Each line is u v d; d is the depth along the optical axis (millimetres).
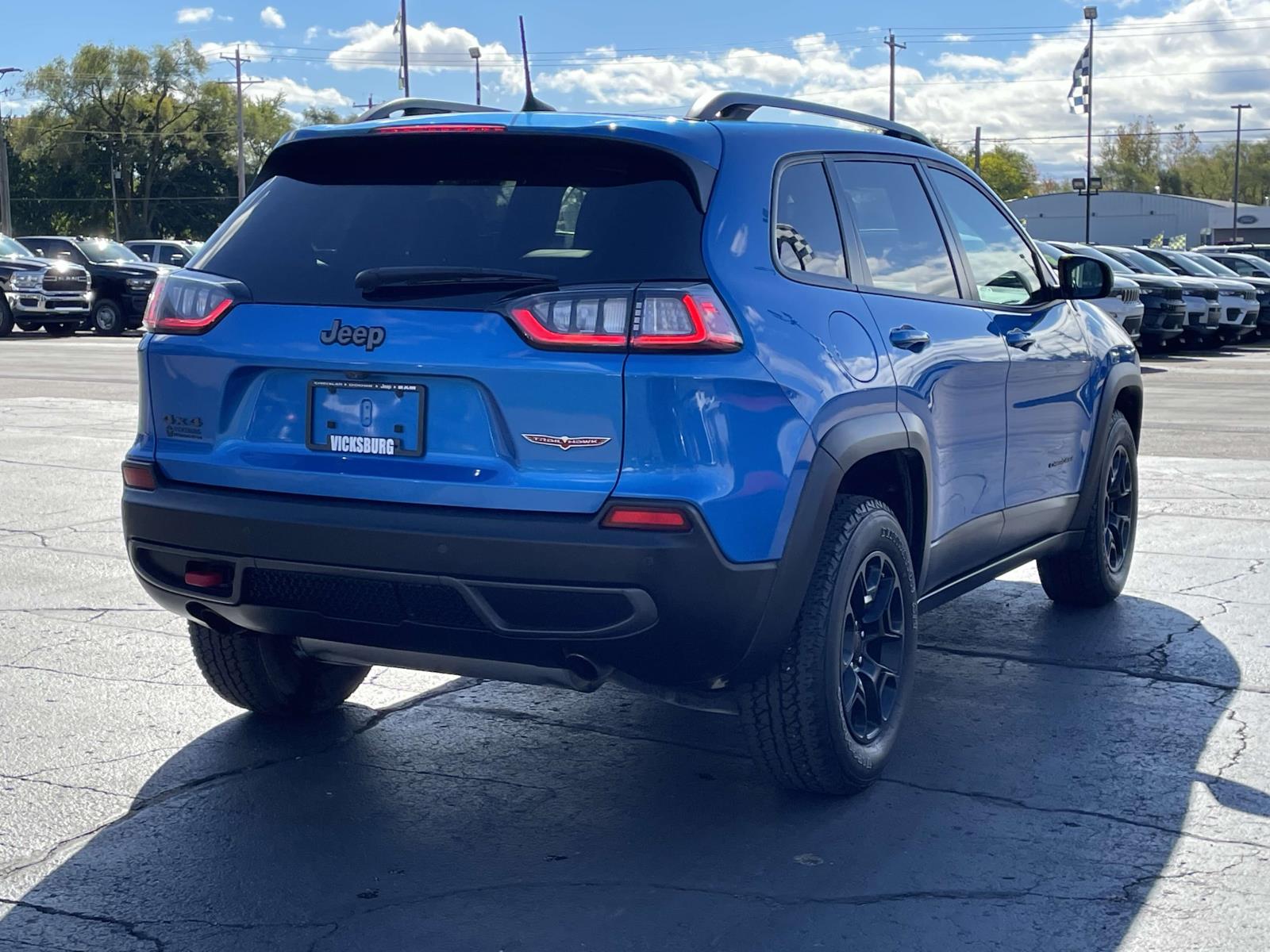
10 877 3344
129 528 3730
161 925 3109
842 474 3631
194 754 4195
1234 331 23859
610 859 3473
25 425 11797
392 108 4047
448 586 3297
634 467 3244
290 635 3686
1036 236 100312
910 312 4219
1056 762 4152
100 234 83375
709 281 3342
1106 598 5992
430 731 4441
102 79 80875
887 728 4012
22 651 5258
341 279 3529
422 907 3205
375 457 3432
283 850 3516
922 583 4293
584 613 3248
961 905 3205
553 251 3387
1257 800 3854
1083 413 5523
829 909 3188
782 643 3545
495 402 3316
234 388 3609
